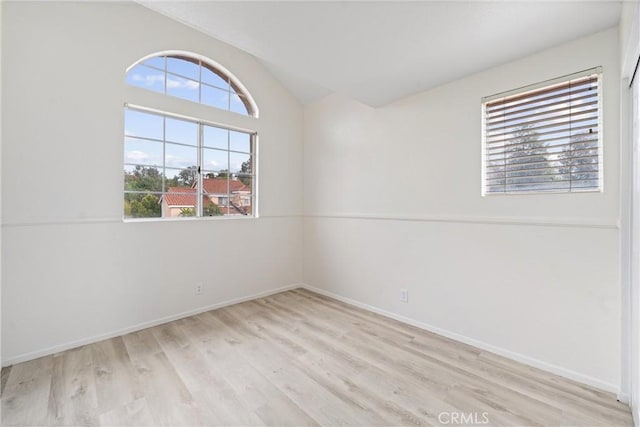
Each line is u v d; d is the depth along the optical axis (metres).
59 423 1.57
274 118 3.84
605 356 1.85
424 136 2.75
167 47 2.89
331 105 3.73
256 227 3.67
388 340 2.54
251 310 3.26
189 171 3.14
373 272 3.23
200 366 2.12
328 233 3.79
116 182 2.59
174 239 2.96
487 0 1.54
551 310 2.05
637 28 1.31
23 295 2.17
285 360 2.21
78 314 2.40
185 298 3.05
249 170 3.68
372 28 1.79
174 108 2.95
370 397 1.79
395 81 2.53
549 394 1.81
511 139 2.25
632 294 1.69
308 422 1.59
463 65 2.26
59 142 2.30
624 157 1.72
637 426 1.51
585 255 1.92
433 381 1.95
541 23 1.75
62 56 2.31
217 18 1.70
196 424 1.57
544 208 2.08
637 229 1.58
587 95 1.92
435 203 2.68
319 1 1.54
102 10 2.50
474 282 2.43
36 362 2.16
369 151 3.27
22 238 2.16
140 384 1.91
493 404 1.72
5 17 2.06
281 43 1.96
